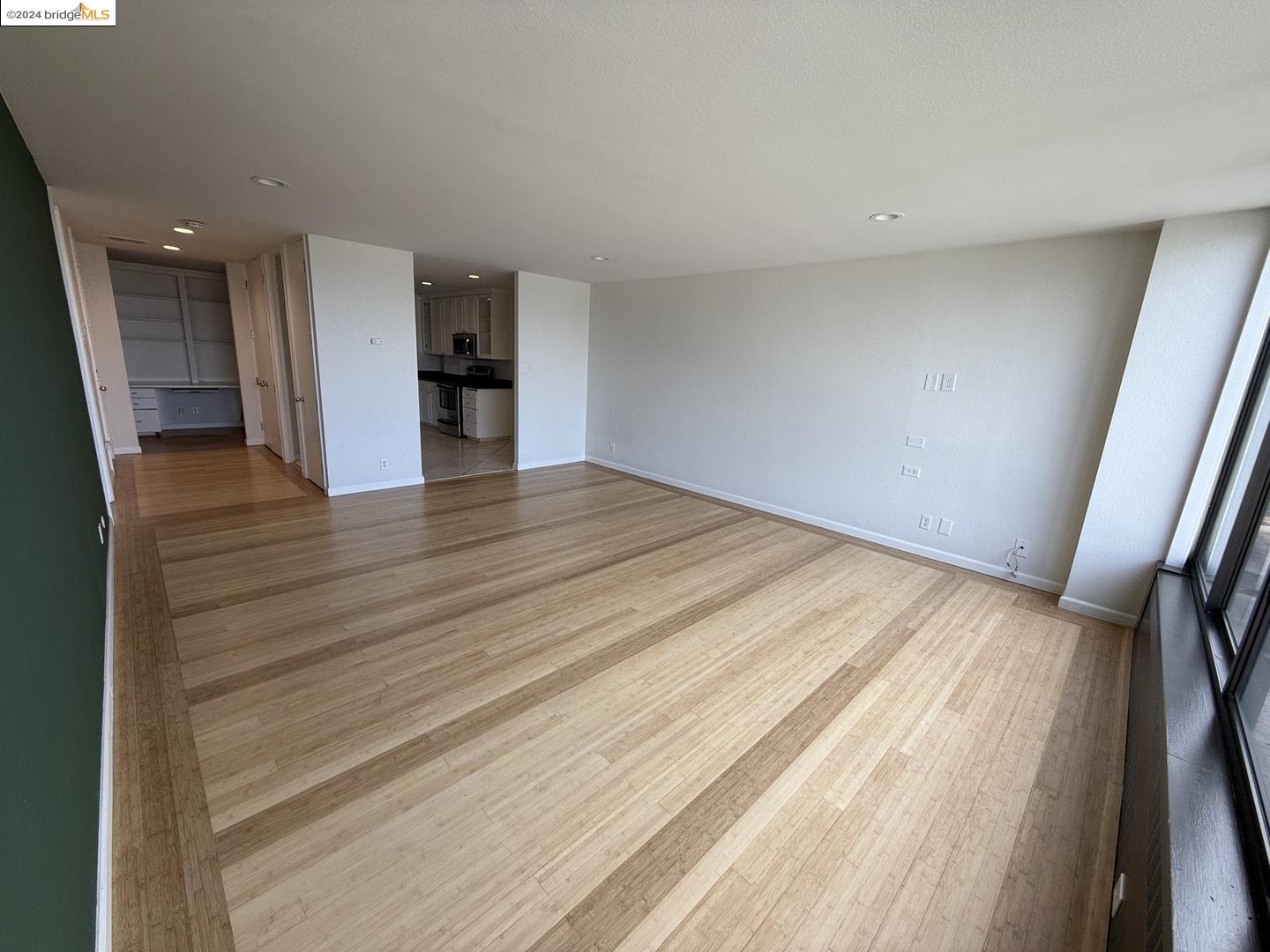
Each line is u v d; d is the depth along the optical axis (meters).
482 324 8.25
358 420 5.04
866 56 1.46
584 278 6.32
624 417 6.56
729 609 3.13
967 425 3.86
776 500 5.12
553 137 2.14
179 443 7.15
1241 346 2.67
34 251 2.00
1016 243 3.50
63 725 1.19
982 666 2.64
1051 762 2.01
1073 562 3.29
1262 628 1.56
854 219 3.09
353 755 1.86
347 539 3.95
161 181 2.87
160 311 7.79
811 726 2.16
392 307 5.04
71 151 2.41
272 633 2.62
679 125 1.97
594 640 2.71
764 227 3.41
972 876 1.55
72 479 2.09
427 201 3.17
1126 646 2.87
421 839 1.56
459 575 3.42
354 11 1.37
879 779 1.90
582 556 3.84
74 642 1.51
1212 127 1.72
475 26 1.42
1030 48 1.37
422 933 1.31
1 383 1.08
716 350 5.46
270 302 5.70
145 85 1.79
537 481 6.02
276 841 1.52
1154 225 2.89
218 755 1.83
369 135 2.19
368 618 2.81
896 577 3.72
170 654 2.41
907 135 1.94
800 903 1.44
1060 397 3.44
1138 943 1.09
